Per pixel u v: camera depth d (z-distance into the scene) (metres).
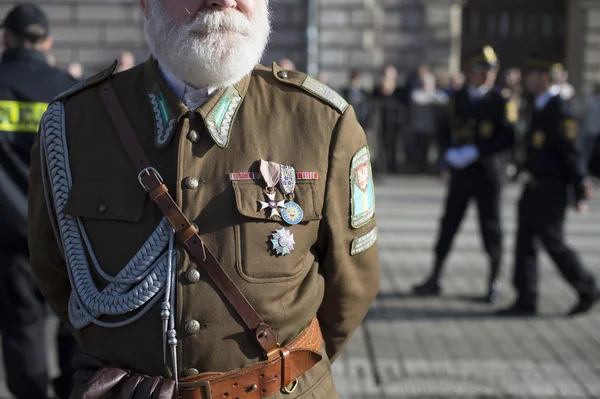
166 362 1.80
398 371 4.61
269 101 1.94
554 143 5.57
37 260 2.08
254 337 1.81
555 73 5.64
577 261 5.60
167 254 1.81
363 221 1.99
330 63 15.07
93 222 1.88
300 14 14.80
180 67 1.85
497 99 6.12
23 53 3.65
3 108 3.52
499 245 6.11
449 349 5.02
